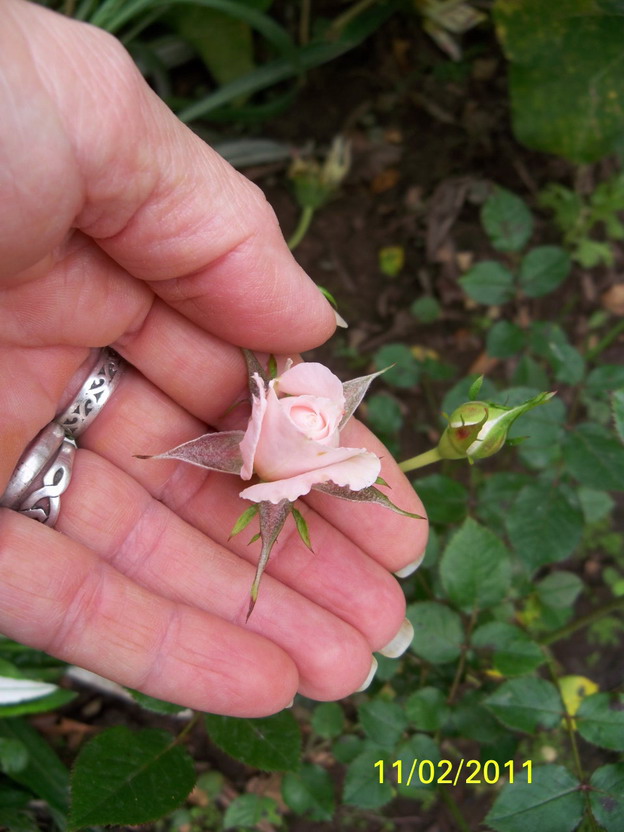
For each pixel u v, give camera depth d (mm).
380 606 143
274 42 216
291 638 138
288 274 127
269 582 140
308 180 228
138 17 237
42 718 188
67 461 136
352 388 127
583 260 245
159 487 146
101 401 141
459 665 151
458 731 149
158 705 145
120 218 114
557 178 253
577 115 215
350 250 249
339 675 139
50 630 127
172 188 112
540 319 244
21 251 109
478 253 247
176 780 136
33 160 98
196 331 137
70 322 127
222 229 118
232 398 145
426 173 255
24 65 95
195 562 140
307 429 113
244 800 171
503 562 151
